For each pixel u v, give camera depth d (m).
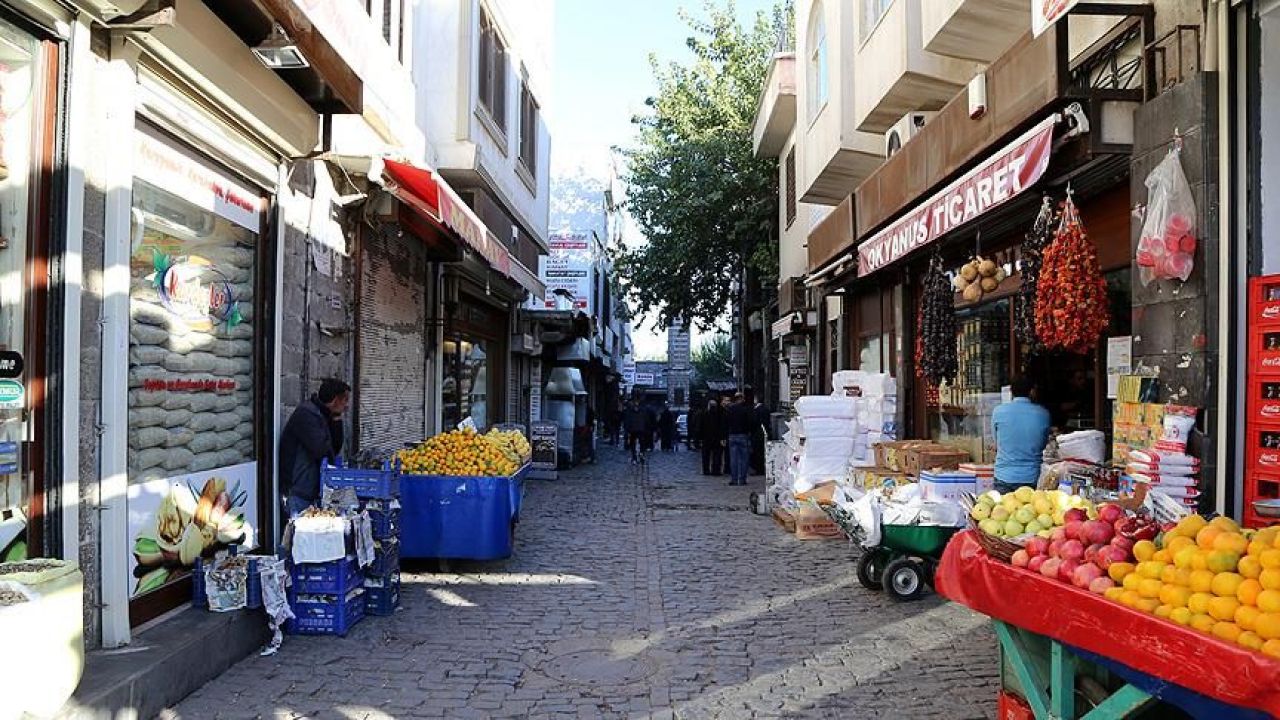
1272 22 5.04
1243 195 5.05
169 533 5.49
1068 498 4.82
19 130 4.26
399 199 9.35
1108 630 3.46
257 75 6.05
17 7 4.09
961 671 5.46
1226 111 5.07
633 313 26.70
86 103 4.57
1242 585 3.08
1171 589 3.29
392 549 6.89
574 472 20.05
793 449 11.23
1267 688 2.78
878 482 8.84
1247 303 5.01
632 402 27.20
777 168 23.28
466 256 12.68
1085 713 3.94
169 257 5.58
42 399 4.33
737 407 17.02
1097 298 5.89
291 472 6.82
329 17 6.87
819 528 10.23
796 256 19.42
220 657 5.26
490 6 12.80
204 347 6.03
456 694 5.06
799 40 15.70
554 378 22.12
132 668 4.41
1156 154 5.46
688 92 24.83
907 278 12.48
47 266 4.37
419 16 11.53
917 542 7.10
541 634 6.29
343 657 5.68
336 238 8.48
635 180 26.05
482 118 12.48
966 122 7.03
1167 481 5.09
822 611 6.92
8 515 4.12
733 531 10.97
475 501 8.23
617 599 7.33
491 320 17.42
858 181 14.20
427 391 12.38
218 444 6.16
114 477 4.74
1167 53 5.59
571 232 33.31
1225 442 5.02
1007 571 4.15
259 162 6.57
